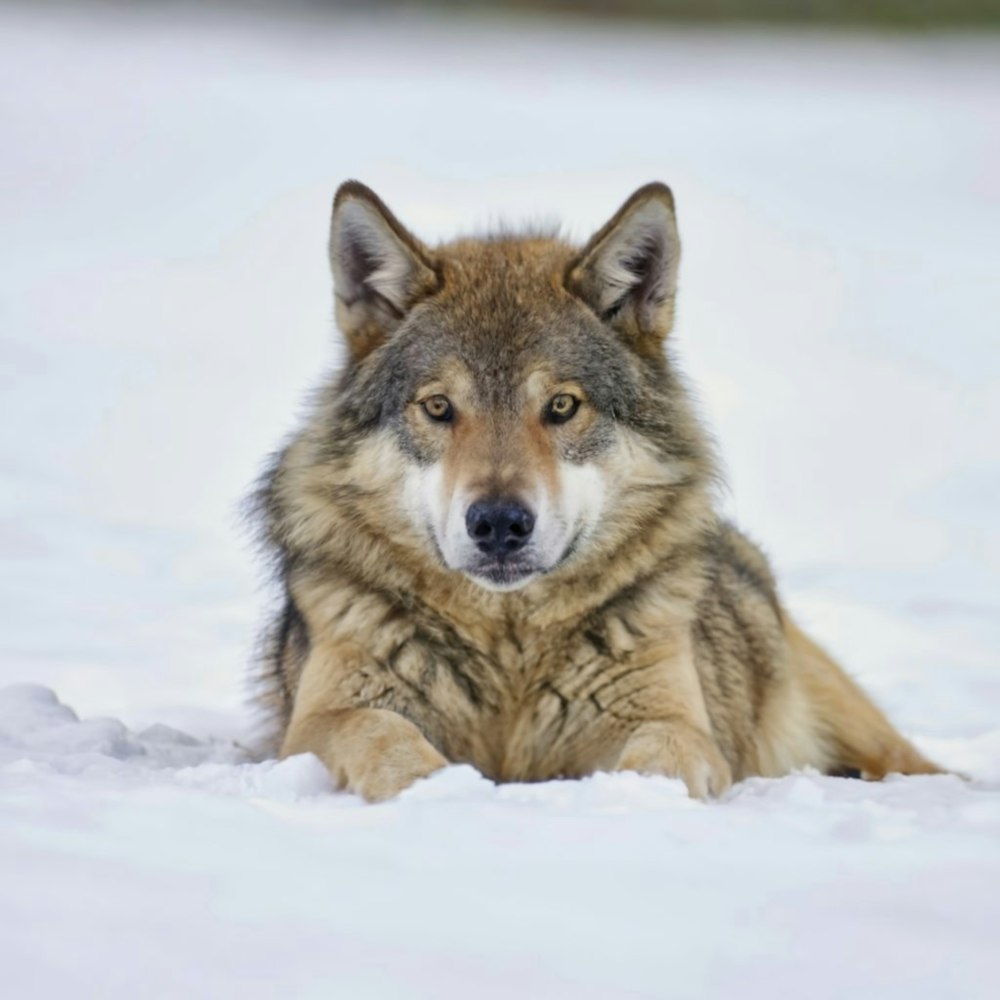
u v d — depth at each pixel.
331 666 13.26
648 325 14.07
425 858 9.42
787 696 16.06
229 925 8.06
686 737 12.68
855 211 74.56
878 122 106.88
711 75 133.88
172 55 134.88
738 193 77.12
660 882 9.04
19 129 93.00
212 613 21.20
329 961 7.66
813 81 130.62
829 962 7.82
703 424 14.20
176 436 32.84
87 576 22.80
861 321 50.81
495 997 7.32
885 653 20.03
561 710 13.47
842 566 24.45
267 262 60.25
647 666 13.27
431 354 13.26
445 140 91.88
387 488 13.17
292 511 13.75
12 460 29.80
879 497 29.14
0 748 13.22
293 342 45.34
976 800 11.64
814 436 34.34
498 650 13.32
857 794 12.02
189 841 9.42
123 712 16.59
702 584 13.76
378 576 13.20
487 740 13.58
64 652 18.89
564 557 12.92
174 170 82.25
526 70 134.75
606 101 114.81
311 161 83.75
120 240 63.31
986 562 24.78
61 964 7.39
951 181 85.56
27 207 70.62
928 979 7.62
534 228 15.81
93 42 140.75
